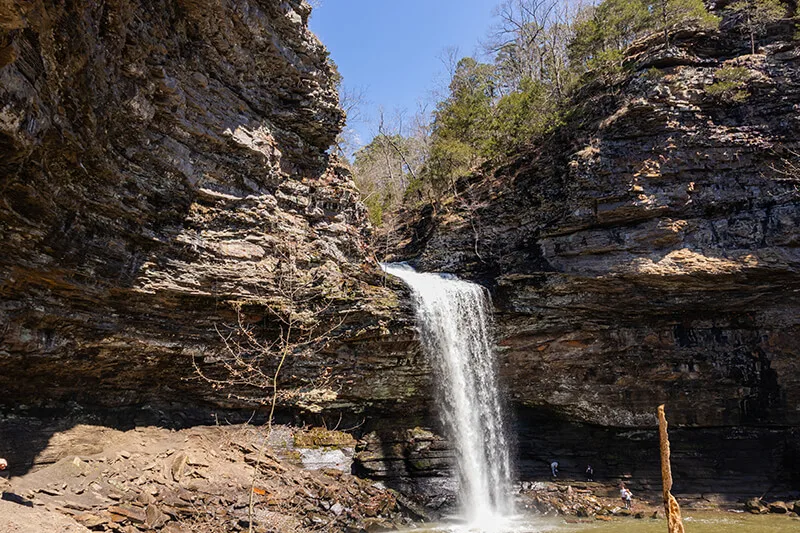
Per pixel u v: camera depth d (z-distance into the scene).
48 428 13.05
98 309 13.35
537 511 18.12
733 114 20.31
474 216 25.30
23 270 11.00
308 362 18.27
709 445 20.17
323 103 18.89
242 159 16.20
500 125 27.20
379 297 19.39
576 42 27.73
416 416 20.44
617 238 19.80
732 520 16.19
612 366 20.86
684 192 19.47
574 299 20.50
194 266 14.84
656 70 20.75
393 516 16.84
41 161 9.68
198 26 14.18
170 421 16.11
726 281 18.77
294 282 17.33
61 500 11.20
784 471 19.23
